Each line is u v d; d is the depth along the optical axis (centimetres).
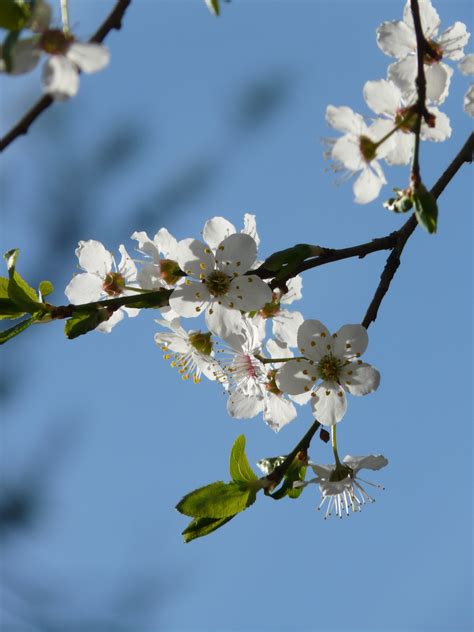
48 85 85
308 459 90
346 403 90
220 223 91
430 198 88
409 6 91
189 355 93
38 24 85
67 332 89
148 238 92
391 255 91
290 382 90
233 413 92
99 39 85
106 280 92
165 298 90
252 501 89
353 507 91
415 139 88
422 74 89
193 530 89
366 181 91
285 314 92
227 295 90
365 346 90
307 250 90
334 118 91
